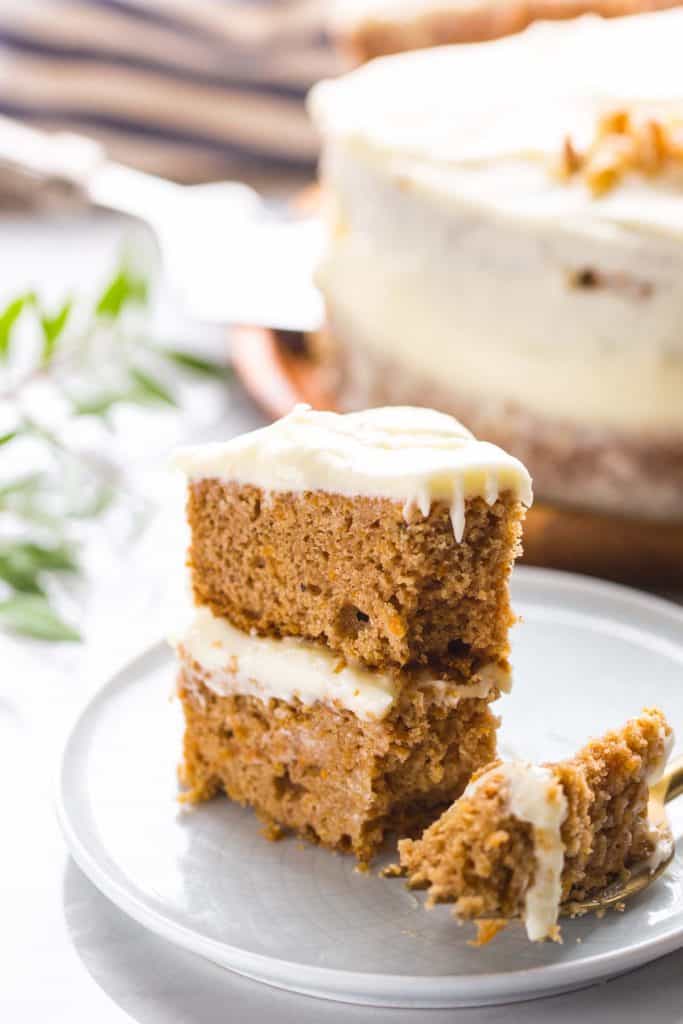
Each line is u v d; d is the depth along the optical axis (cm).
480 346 72
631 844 54
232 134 107
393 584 56
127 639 67
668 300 68
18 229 103
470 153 72
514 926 53
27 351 85
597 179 70
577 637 64
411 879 54
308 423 58
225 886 55
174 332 89
